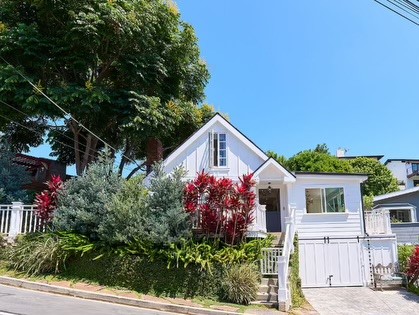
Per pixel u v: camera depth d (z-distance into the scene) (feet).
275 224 61.52
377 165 131.54
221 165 59.52
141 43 58.34
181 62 67.10
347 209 60.49
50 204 44.70
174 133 72.43
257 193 61.16
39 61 53.83
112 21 52.54
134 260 37.86
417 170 153.38
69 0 52.70
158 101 57.93
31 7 57.26
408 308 44.14
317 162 101.71
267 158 59.52
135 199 42.11
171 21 63.26
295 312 35.81
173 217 38.86
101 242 39.63
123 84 63.57
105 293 35.01
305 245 58.39
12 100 52.85
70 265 39.55
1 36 51.37
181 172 44.57
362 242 58.95
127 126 55.01
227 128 60.75
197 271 36.94
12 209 45.39
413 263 53.47
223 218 40.50
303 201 60.39
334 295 50.55
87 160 64.34
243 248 39.37
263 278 38.93
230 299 35.81
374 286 55.11
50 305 29.55
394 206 88.84
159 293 36.50
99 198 41.83
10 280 36.99
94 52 57.31
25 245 41.06
